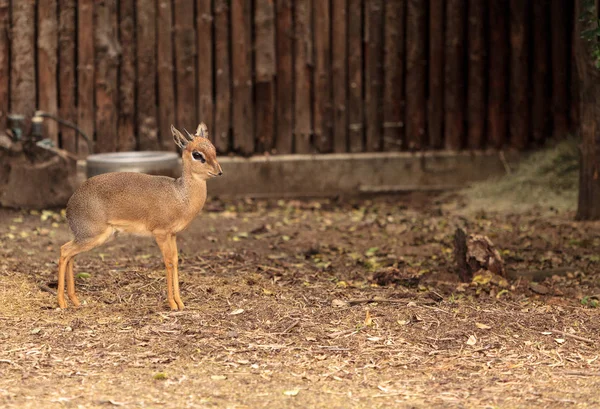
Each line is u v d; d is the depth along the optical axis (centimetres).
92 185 879
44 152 1464
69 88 1540
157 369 742
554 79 1666
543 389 704
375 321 862
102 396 681
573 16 1650
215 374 733
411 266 1123
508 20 1658
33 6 1504
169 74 1574
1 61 1498
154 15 1559
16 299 921
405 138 1664
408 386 711
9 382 707
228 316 874
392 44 1631
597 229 1313
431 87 1650
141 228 883
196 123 1600
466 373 741
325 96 1628
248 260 1127
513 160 1670
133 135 1577
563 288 1015
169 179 888
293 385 711
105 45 1542
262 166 1611
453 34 1641
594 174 1362
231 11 1580
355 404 673
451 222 1409
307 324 853
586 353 793
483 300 948
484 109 1677
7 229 1315
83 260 1117
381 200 1608
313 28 1608
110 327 842
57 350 782
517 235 1304
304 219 1441
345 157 1634
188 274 1036
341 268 1113
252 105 1614
